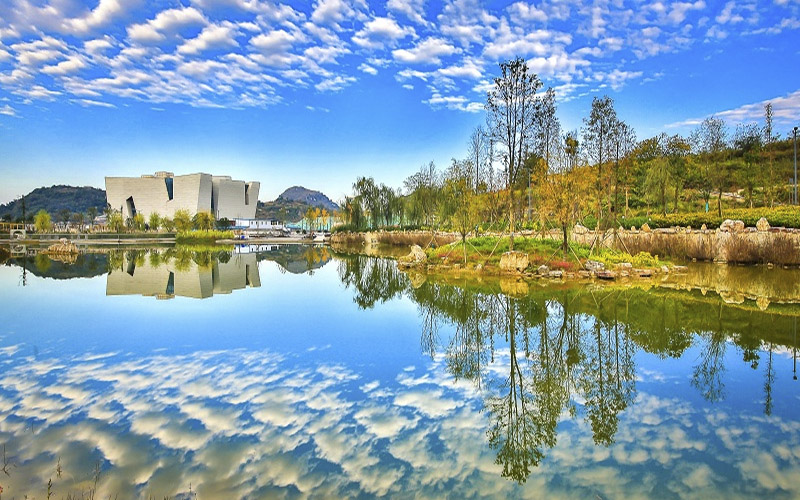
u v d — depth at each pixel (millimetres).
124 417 7305
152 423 7082
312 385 8898
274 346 11805
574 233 34500
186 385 8836
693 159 47719
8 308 17500
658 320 14375
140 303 18797
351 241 76062
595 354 11109
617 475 5703
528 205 44469
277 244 84625
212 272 32375
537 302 17578
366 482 5469
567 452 6312
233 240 92250
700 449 6406
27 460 5973
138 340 12398
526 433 6875
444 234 47562
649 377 9469
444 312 16500
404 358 10797
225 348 11586
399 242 61312
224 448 6281
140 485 5418
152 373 9562
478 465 5914
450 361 10562
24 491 5301
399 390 8672
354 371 9781
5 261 41375
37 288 23359
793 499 5191
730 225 29469
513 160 27844
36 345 11844
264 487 5359
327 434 6738
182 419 7238
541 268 24609
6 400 8031
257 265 38312
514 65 26953
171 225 112000
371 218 76875
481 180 39406
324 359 10656
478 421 7281
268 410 7641
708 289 19781
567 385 9023
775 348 11336
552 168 29516
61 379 9164
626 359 10695
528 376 9547
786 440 6660
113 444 6395
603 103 28734
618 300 17625
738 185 46656
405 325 14414
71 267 35625
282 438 6598
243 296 20844
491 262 27500
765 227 28203
